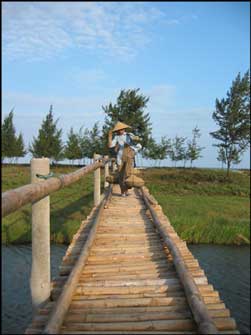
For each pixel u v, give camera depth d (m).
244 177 31.73
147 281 3.47
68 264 4.01
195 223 15.98
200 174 30.98
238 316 9.26
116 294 3.29
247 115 28.81
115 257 4.38
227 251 14.18
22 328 7.88
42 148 30.58
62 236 14.03
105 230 5.72
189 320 2.72
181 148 36.22
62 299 2.85
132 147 8.77
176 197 23.58
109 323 2.70
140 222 6.33
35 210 3.09
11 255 12.21
